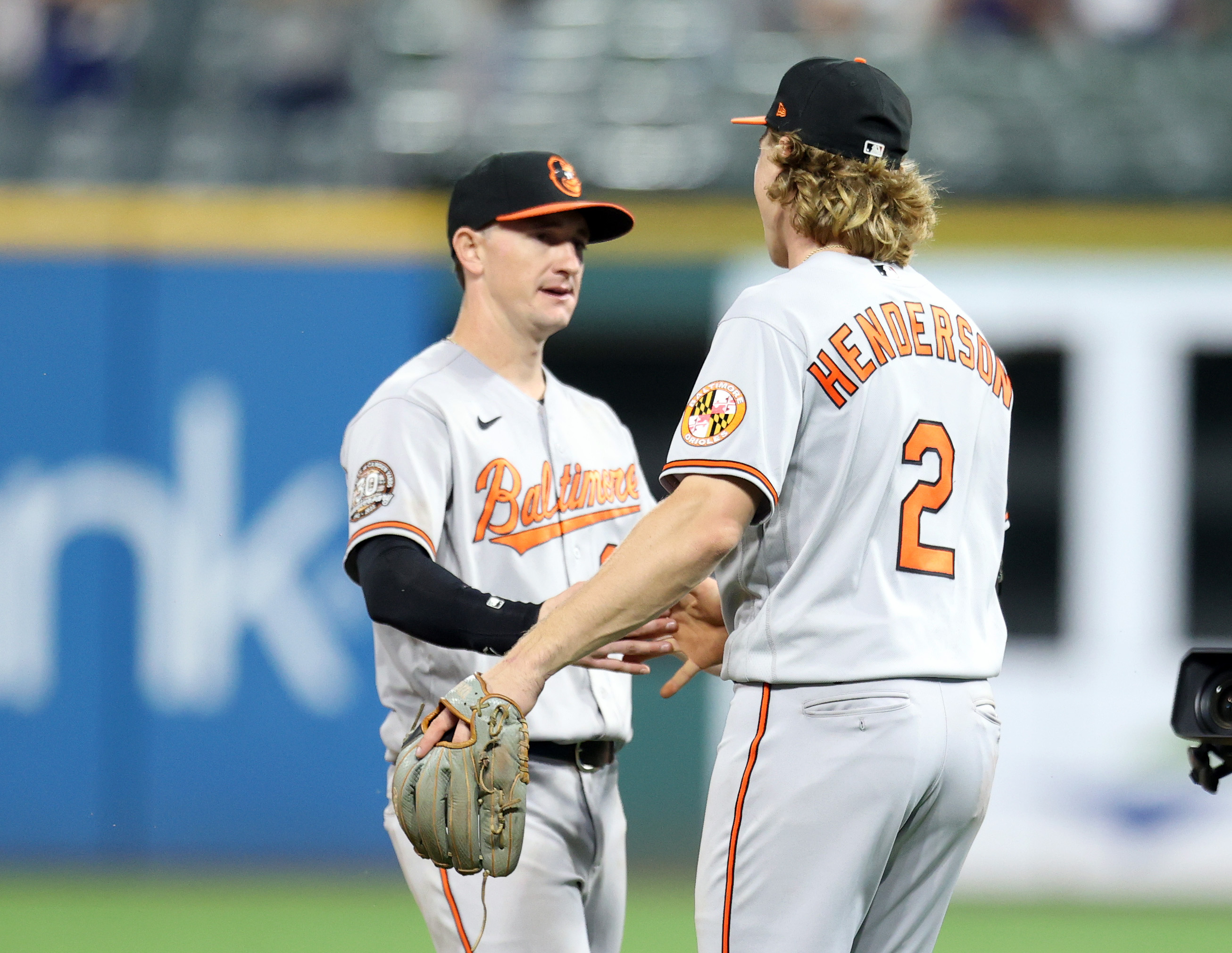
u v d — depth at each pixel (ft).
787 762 24.40
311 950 62.80
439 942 31.40
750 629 25.23
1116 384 81.71
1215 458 83.15
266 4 111.34
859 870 24.21
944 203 83.56
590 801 32.04
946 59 108.88
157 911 70.79
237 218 83.92
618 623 24.63
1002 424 26.81
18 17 111.75
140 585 82.07
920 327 25.68
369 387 84.07
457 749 25.43
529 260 32.53
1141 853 78.95
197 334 83.76
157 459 82.89
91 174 97.14
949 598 25.13
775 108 26.84
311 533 82.69
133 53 111.86
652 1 111.65
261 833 81.05
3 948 63.05
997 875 79.36
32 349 83.25
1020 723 80.53
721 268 84.53
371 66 108.37
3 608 81.71
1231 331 81.15
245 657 81.82
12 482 82.53
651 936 65.16
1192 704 27.07
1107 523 81.56
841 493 24.70
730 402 24.44
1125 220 81.87
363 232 84.43
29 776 81.30
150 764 81.41
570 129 99.04
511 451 32.14
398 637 31.60
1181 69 106.93
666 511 24.34
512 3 112.27
